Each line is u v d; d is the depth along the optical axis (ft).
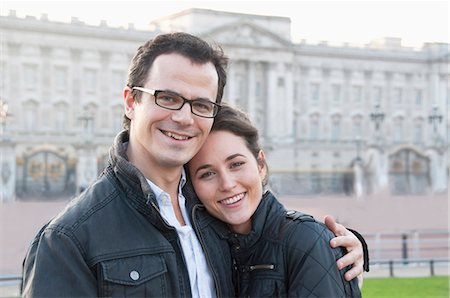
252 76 208.23
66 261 7.36
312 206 139.54
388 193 190.90
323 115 220.02
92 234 7.54
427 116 225.76
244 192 8.73
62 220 7.60
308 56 218.79
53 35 180.14
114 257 7.50
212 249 8.60
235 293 8.78
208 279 8.38
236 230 9.00
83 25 183.52
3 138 155.53
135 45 189.16
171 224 8.17
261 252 8.57
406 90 226.58
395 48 227.61
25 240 77.77
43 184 166.81
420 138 225.97
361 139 213.87
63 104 180.96
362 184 194.18
